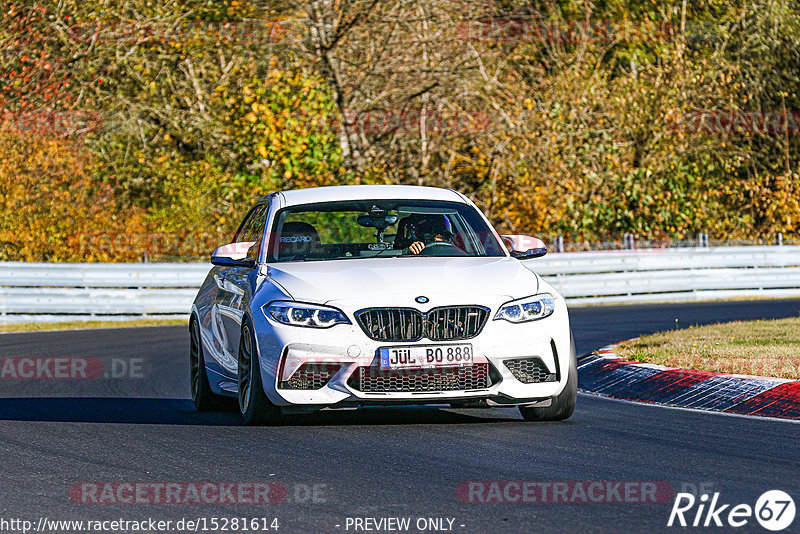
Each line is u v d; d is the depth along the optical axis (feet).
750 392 110.22
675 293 307.37
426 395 93.71
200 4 324.19
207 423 105.19
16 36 320.50
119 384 141.69
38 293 255.50
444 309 94.73
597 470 77.87
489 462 81.41
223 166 325.83
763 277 312.91
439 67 309.22
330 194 113.80
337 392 94.12
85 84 320.29
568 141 337.11
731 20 409.90
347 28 302.25
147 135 330.54
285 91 305.32
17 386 140.05
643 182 350.43
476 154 331.36
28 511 68.54
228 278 111.96
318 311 95.09
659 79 362.53
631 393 120.98
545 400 98.53
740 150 392.27
